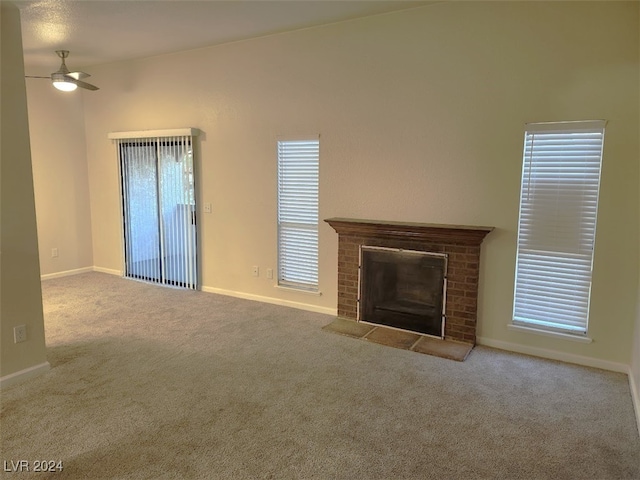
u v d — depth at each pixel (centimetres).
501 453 235
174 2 358
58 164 608
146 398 290
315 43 432
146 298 520
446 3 365
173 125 544
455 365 341
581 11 319
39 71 580
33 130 580
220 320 443
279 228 487
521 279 364
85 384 309
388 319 420
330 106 433
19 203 311
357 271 430
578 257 340
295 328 421
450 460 229
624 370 331
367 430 255
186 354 361
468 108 367
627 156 315
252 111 483
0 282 302
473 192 373
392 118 402
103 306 488
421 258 394
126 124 586
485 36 354
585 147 329
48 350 368
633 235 319
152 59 546
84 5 362
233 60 486
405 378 320
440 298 390
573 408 280
